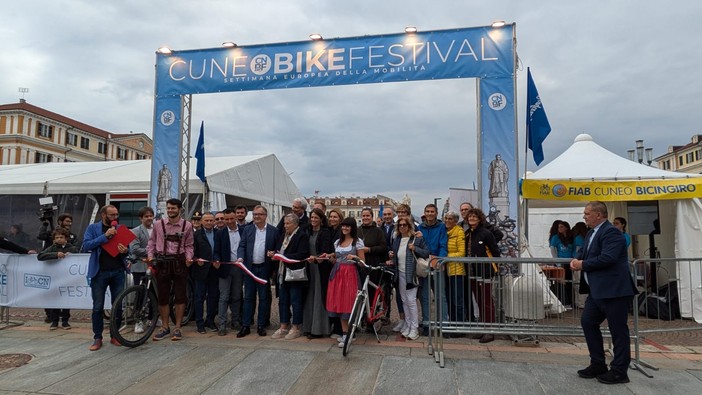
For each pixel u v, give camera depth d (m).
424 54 7.13
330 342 5.79
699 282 7.41
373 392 4.16
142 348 5.55
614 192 7.83
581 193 7.89
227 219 6.44
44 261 6.69
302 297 6.08
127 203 11.34
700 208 7.60
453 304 5.88
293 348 5.50
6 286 6.76
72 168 14.39
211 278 6.47
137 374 4.66
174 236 5.95
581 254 4.75
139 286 5.84
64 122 54.66
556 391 4.20
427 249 5.92
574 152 9.28
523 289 5.66
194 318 7.02
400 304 6.68
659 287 8.51
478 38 6.98
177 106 8.05
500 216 6.64
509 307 5.69
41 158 51.59
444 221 6.19
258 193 14.14
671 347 5.70
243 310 6.18
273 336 6.03
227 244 6.26
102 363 5.01
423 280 6.25
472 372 4.67
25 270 6.75
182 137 8.06
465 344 5.74
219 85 7.89
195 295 6.35
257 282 6.23
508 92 6.80
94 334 5.58
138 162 15.05
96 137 59.69
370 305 5.84
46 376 4.61
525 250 8.09
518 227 6.58
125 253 5.81
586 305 4.68
